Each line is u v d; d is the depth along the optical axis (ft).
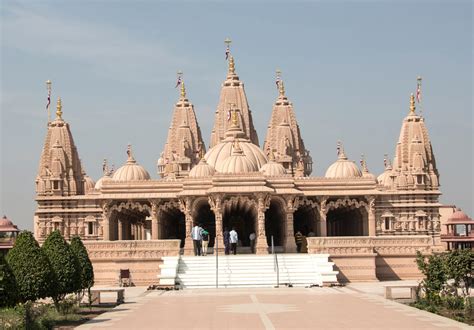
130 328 111.04
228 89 334.03
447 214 399.03
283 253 247.09
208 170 260.21
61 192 294.46
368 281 218.18
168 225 289.74
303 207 274.57
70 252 143.33
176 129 344.49
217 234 237.45
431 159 297.33
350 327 107.86
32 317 110.22
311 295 166.50
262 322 114.73
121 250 218.18
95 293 154.81
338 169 285.02
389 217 282.56
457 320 118.42
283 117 331.36
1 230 329.11
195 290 191.11
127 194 257.34
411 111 307.37
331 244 220.64
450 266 142.00
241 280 204.54
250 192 237.25
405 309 132.98
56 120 305.94
